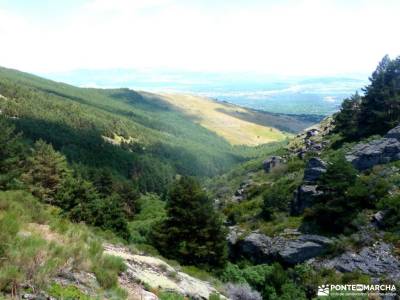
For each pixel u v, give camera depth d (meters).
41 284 8.63
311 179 43.75
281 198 45.66
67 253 10.85
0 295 7.75
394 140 46.00
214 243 33.38
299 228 37.22
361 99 70.12
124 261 14.21
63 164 54.31
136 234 50.72
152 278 13.77
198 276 20.75
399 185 36.97
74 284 9.68
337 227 35.47
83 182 49.81
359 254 30.44
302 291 27.72
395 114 57.03
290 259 32.91
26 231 12.45
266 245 36.84
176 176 193.12
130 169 173.88
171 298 12.27
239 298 20.14
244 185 68.12
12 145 47.16
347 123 68.12
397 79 59.47
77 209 44.25
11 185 37.22
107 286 10.47
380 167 41.97
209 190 97.19
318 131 85.75
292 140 99.50
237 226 45.94
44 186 50.50
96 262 11.47
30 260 9.27
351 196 35.56
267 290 27.52
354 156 46.94
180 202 34.44
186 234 33.44
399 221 32.00
